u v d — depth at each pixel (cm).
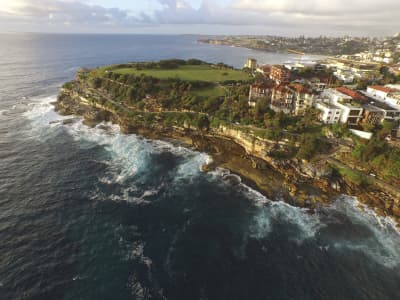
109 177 7525
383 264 5084
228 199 6819
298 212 6381
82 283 4447
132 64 17012
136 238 5494
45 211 6053
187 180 7581
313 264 5056
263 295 4453
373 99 10875
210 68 17850
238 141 9350
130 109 11656
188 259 5081
